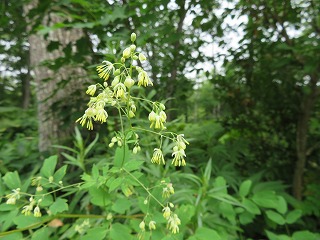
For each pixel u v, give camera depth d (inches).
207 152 112.7
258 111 135.6
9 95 414.6
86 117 41.6
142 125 80.0
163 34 85.9
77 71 114.7
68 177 88.6
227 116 142.6
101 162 77.9
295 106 119.9
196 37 123.9
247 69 122.9
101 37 79.8
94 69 89.4
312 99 111.7
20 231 48.5
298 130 117.6
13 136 212.7
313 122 129.9
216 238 50.8
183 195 70.1
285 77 117.4
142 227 45.1
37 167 94.7
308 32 116.4
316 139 125.7
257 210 70.7
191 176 74.1
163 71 118.7
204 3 94.7
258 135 141.2
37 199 49.6
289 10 103.8
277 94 124.0
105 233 46.4
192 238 51.3
